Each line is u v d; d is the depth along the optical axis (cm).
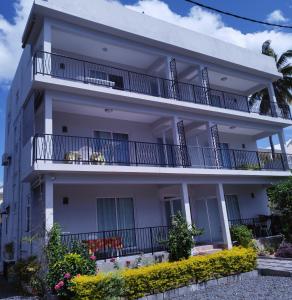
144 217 1427
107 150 1391
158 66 1540
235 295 827
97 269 957
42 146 1037
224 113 1583
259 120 1750
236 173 1512
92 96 1222
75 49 1378
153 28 1442
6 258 1562
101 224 1312
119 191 1391
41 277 916
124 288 817
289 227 1501
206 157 1658
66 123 1322
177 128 1431
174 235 1120
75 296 768
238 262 1041
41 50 1187
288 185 1540
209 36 1652
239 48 1775
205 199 1597
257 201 1894
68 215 1237
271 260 1230
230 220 1705
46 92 1116
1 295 1015
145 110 1356
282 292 805
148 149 1509
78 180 1099
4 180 1972
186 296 877
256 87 1975
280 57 2572
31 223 1190
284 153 1820
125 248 1333
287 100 2556
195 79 1714
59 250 929
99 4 1296
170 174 1305
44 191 1046
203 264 970
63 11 1184
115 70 1515
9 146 1820
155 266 905
